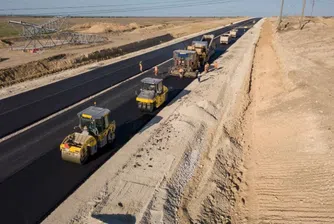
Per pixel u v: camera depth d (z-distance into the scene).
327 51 40.12
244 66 40.47
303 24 81.94
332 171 13.38
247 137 20.77
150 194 14.08
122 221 12.30
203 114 23.73
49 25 65.69
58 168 16.12
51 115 23.45
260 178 15.27
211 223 12.60
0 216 12.46
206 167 16.81
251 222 12.40
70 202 13.50
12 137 19.53
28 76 35.56
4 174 15.41
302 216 11.59
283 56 39.25
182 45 61.97
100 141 17.55
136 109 24.92
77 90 29.91
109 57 49.47
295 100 22.95
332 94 22.72
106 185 14.77
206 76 35.84
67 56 45.34
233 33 71.00
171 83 32.78
